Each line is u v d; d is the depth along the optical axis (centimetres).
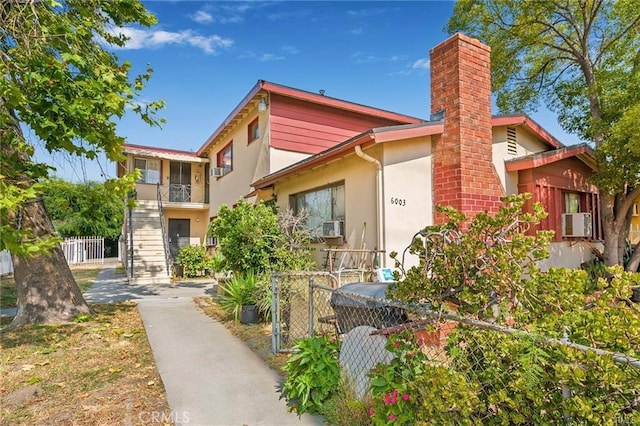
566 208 827
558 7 1007
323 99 1091
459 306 242
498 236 233
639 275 182
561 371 163
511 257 222
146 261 1365
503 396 188
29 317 620
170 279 1277
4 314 716
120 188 587
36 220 625
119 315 698
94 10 579
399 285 267
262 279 641
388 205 575
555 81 1224
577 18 1041
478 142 538
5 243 424
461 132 523
